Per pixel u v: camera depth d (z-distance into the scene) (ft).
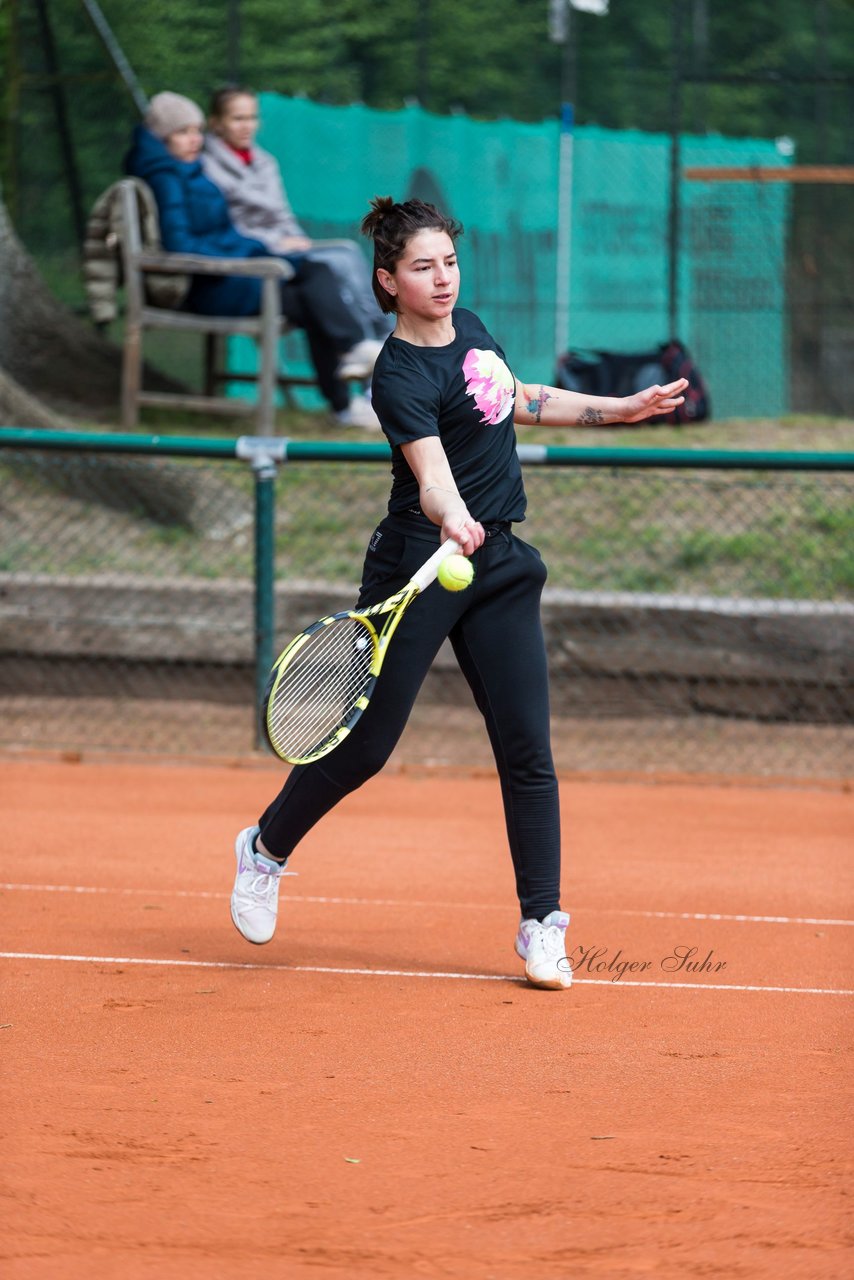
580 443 139.64
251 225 140.97
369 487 130.82
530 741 50.72
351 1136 36.91
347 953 56.03
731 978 53.21
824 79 170.60
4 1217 31.71
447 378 48.01
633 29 270.67
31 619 115.44
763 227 190.60
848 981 53.01
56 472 128.47
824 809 91.20
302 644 46.80
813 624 112.57
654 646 113.50
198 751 104.37
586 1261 30.04
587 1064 43.04
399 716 49.93
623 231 187.11
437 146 180.34
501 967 54.60
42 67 175.94
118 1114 38.24
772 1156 35.73
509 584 49.85
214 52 233.96
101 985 50.72
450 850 76.95
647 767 103.91
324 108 177.99
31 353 147.02
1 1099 39.29
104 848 74.90
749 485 105.50
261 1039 45.09
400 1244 30.68
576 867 73.26
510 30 258.98
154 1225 31.45
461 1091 40.52
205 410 136.15
